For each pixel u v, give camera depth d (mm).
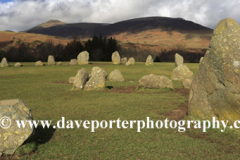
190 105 9211
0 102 6168
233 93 7617
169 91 16828
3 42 131750
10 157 5746
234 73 7641
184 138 7242
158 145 6668
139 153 6137
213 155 6027
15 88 18281
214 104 8258
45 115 10195
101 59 84562
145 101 12969
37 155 5938
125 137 7336
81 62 47688
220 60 8055
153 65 47531
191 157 5906
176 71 25641
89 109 11180
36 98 14609
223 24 8312
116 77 24906
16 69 38000
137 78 28031
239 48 7711
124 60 52875
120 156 5969
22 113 6148
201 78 8828
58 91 17188
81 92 16672
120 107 11492
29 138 6172
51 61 47781
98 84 17797
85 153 6152
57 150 6332
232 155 5992
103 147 6562
